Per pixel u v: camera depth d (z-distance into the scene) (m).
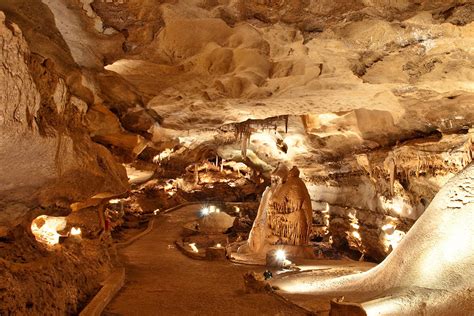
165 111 10.19
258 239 14.90
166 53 6.63
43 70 4.93
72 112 6.29
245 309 7.77
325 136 15.57
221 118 11.40
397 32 6.27
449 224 7.34
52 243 7.69
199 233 20.59
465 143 10.04
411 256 7.63
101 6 5.40
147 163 14.90
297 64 7.43
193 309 7.77
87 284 7.66
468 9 5.64
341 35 6.39
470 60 7.11
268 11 5.77
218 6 5.60
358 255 17.91
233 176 33.03
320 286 9.17
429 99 9.59
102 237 10.24
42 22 5.47
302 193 14.44
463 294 6.04
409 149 11.84
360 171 16.31
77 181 6.24
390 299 6.65
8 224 5.04
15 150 4.04
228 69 7.27
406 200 13.23
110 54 6.50
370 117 12.70
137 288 9.34
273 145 19.48
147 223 23.81
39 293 5.38
